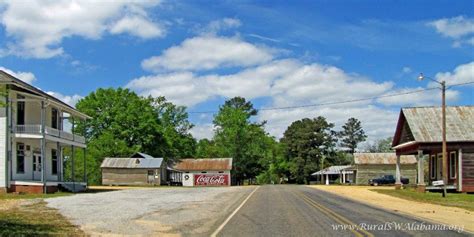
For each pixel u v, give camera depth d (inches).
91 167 3221.0
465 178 1680.6
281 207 968.9
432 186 1733.5
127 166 3112.7
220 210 919.0
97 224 677.9
